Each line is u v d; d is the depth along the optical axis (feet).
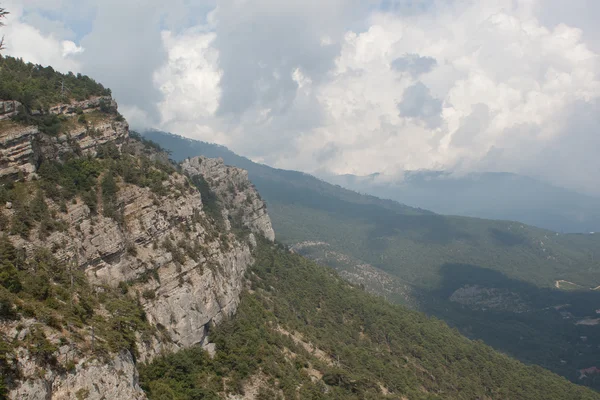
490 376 570.46
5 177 258.57
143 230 302.66
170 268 305.32
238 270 467.93
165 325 279.90
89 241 266.16
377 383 412.77
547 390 566.36
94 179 303.89
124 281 276.21
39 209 250.57
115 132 368.68
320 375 371.15
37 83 349.00
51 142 300.61
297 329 452.76
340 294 638.12
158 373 248.11
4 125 273.75
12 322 171.73
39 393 159.02
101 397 180.96
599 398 566.36
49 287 206.90
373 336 561.02
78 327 197.88
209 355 303.07
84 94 371.56
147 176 349.61
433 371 529.04
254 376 307.58
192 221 362.94
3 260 204.85
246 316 384.88
